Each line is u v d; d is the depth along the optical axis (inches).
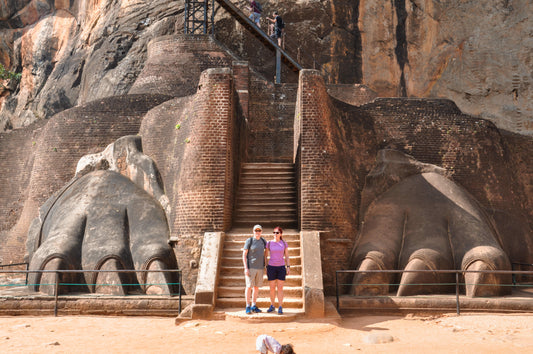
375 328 376.2
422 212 546.3
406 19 1043.3
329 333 353.7
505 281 470.3
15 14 1320.1
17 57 1301.7
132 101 697.0
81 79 1106.7
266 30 1023.0
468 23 995.3
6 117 1251.8
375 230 538.0
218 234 482.0
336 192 531.8
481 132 635.5
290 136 765.9
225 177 521.3
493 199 611.5
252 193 611.8
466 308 434.6
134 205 557.3
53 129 695.1
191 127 549.0
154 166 600.4
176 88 820.0
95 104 697.6
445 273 487.2
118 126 682.8
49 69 1250.6
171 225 534.0
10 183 762.8
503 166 639.8
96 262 493.7
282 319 380.8
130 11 1064.8
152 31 1013.8
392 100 648.4
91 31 1151.6
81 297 449.1
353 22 1059.3
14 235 661.3
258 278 393.7
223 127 531.2
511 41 956.0
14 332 357.7
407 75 1043.9
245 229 547.8
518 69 943.0
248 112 730.8
